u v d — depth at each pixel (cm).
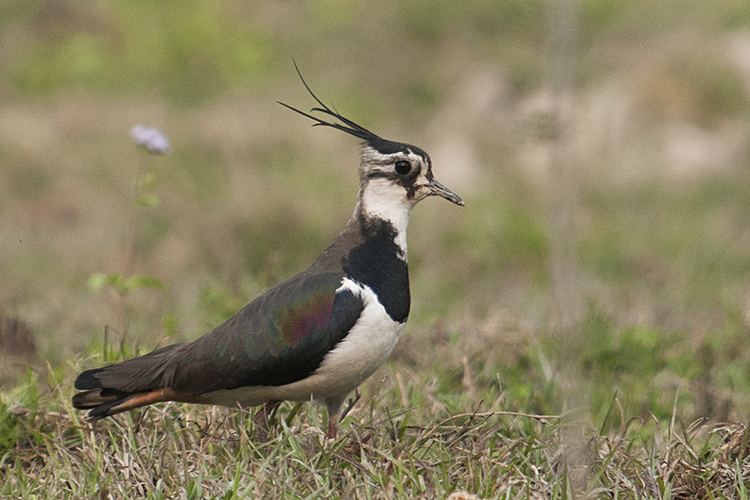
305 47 2906
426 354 1318
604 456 1011
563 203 1003
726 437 1035
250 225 1922
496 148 2359
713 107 2430
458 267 1833
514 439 1027
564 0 941
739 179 2238
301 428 1045
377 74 2734
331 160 2302
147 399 998
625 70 2586
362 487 932
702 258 1859
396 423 1044
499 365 1304
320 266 1023
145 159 2259
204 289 1486
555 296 1018
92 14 2981
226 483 934
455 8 2881
